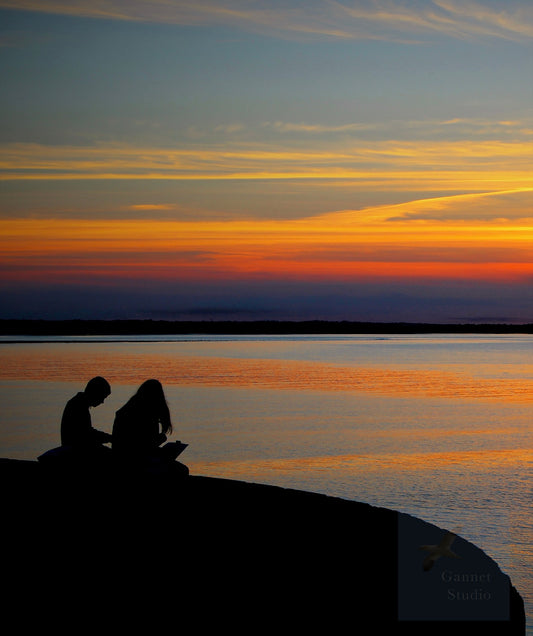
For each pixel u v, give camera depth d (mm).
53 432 24625
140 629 4500
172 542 6289
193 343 125062
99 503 7461
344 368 62062
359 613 4848
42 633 4422
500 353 94375
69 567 5598
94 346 104625
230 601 4973
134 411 7484
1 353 81125
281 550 6086
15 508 7297
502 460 21656
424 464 20844
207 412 31656
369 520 7152
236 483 8719
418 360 76250
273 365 64500
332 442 24297
